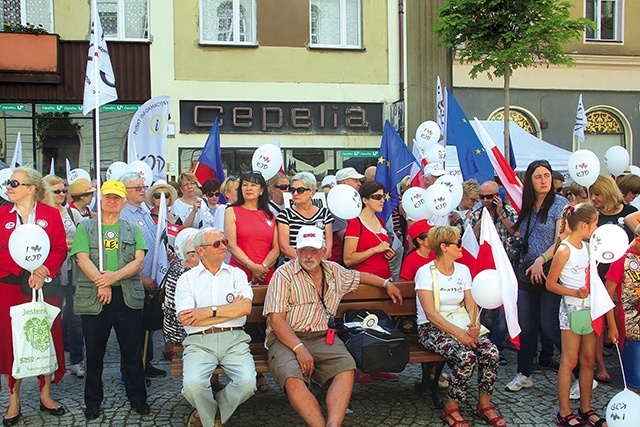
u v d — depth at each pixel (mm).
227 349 4500
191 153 14680
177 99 14531
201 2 14625
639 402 4094
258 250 5301
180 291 4555
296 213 5520
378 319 4801
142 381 4941
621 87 16859
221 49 14688
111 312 4820
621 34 16719
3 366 4719
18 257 4492
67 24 14070
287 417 4836
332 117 15312
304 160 15227
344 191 5324
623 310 4570
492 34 10945
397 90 15586
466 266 5031
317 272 4688
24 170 4836
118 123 14359
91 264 4723
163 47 14422
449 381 4656
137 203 5906
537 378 5766
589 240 4688
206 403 4309
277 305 4531
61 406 4957
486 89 16016
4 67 13523
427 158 7754
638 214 5289
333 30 15477
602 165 17031
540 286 5320
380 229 5535
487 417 4723
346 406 4293
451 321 4812
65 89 14047
